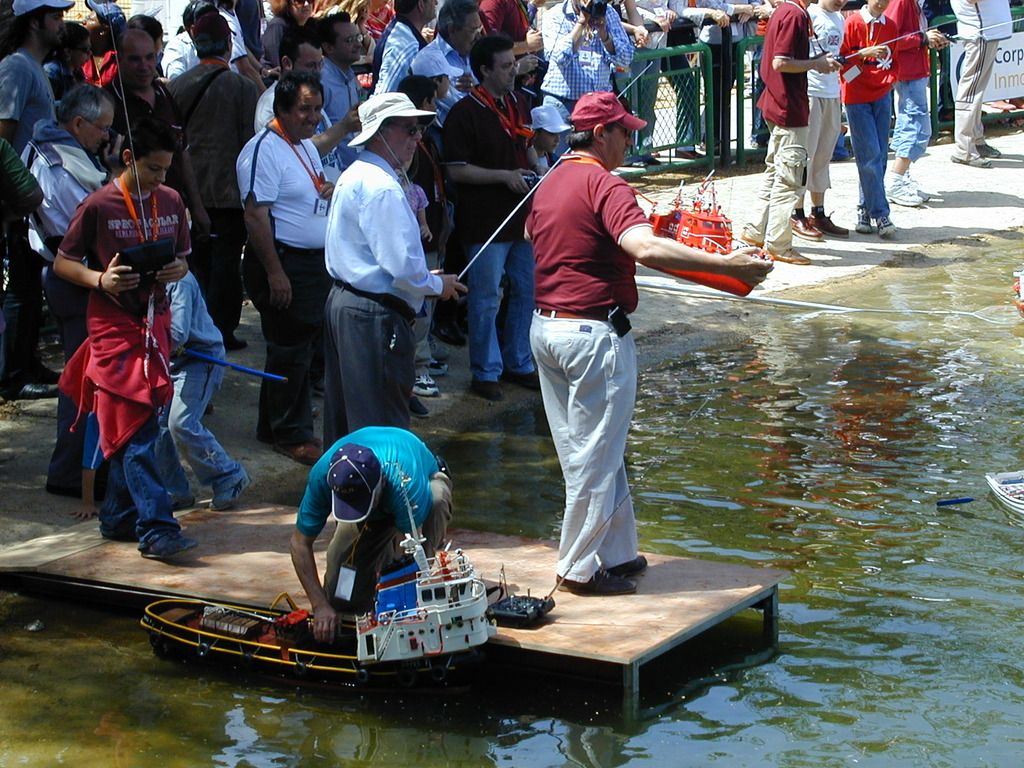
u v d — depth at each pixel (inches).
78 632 365.7
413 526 326.6
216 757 302.0
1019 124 1096.2
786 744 304.3
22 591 390.3
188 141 543.5
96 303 379.6
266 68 676.7
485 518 438.3
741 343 627.8
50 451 474.6
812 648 348.8
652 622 338.3
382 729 315.3
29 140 480.7
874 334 633.6
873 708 318.7
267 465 479.5
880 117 783.7
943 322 648.4
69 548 399.2
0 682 335.6
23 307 513.0
